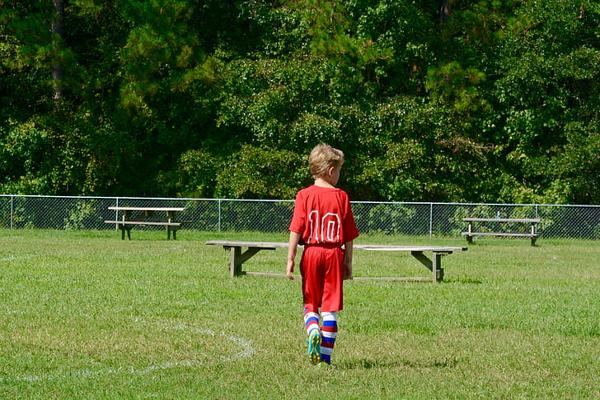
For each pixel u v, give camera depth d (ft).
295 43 345.92
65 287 134.92
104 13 345.92
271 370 73.67
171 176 330.34
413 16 333.01
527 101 330.75
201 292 130.62
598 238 291.79
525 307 119.55
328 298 72.43
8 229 288.51
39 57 309.83
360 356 81.05
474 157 330.75
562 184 325.42
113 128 329.93
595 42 345.31
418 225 294.05
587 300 129.29
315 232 72.54
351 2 331.36
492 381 70.49
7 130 323.57
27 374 71.97
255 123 322.14
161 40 315.58
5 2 330.54
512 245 264.93
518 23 334.65
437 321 104.99
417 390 66.64
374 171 315.78
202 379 69.82
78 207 295.69
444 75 324.80
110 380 69.36
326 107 323.57
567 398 65.10
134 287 135.95
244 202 295.69
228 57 346.74
